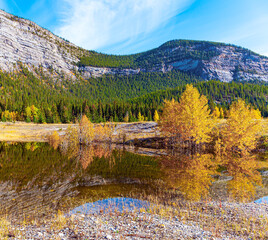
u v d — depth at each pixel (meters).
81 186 17.91
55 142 64.06
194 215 11.62
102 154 39.25
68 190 16.75
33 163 29.36
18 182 19.14
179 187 17.34
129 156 35.97
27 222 10.61
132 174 22.17
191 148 41.91
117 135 72.56
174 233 8.88
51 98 186.12
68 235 8.55
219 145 37.75
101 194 15.74
